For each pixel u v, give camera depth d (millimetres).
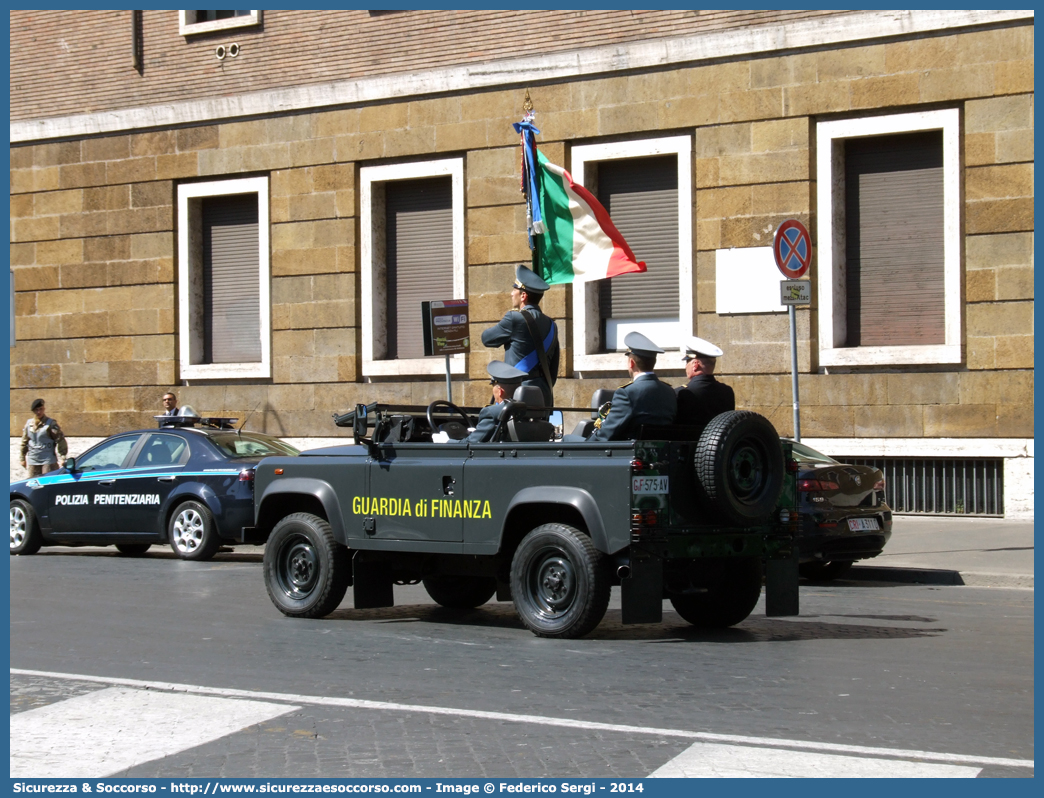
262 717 6461
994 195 16078
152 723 6367
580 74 18688
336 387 20875
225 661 8062
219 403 21891
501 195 19422
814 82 17156
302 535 10039
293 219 21234
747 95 17578
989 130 16094
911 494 16844
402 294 20703
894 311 17016
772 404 17500
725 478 8477
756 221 17547
